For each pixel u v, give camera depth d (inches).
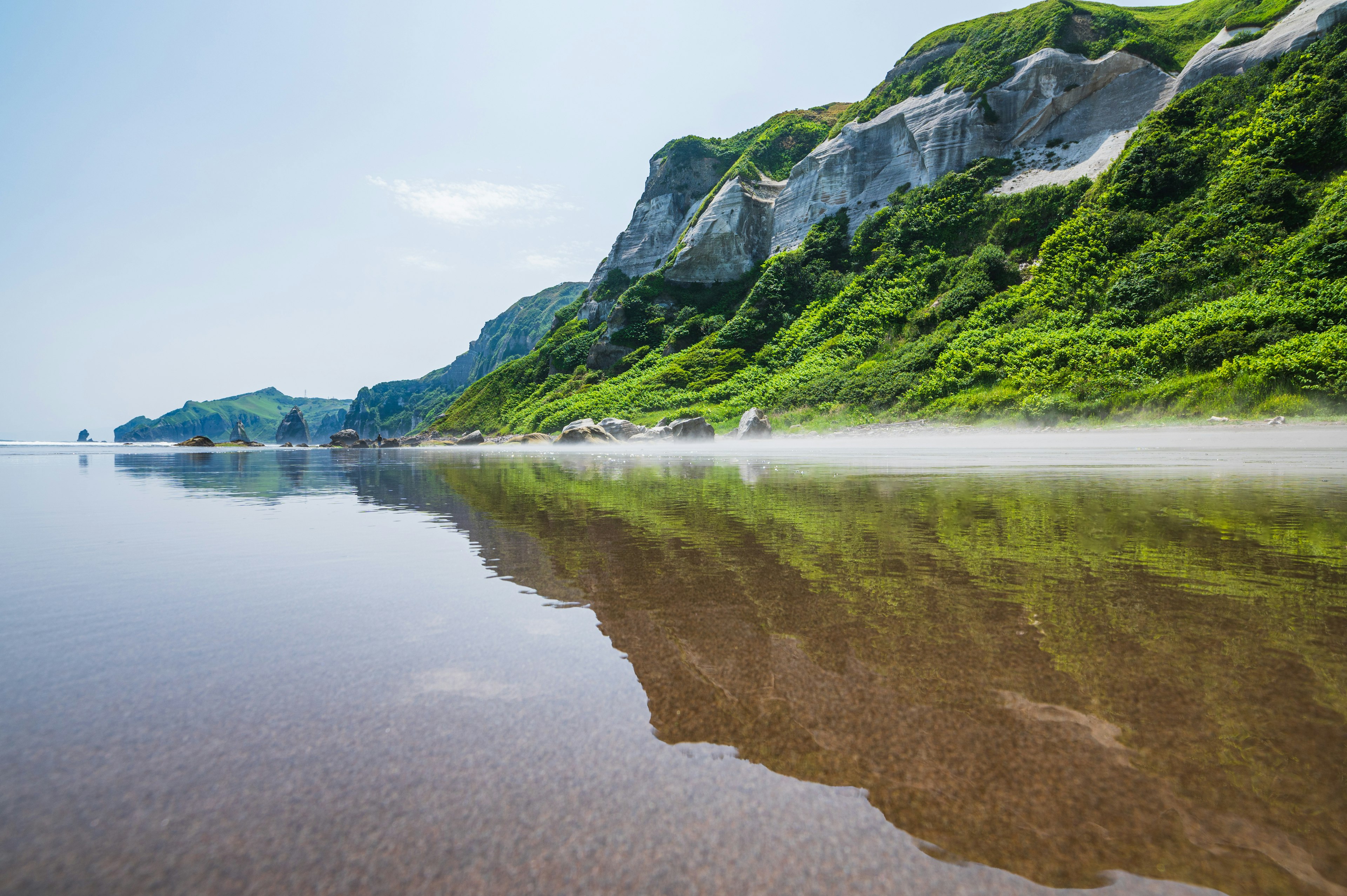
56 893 29.8
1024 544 130.0
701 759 44.8
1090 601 86.1
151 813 37.6
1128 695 55.3
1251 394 726.5
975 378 1072.2
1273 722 49.8
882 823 37.2
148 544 143.0
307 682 59.4
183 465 674.8
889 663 63.9
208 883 31.2
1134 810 38.3
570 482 335.0
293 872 32.3
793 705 53.9
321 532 161.0
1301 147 1025.5
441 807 38.7
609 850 34.4
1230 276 949.8
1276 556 115.2
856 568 109.0
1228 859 33.8
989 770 43.1
